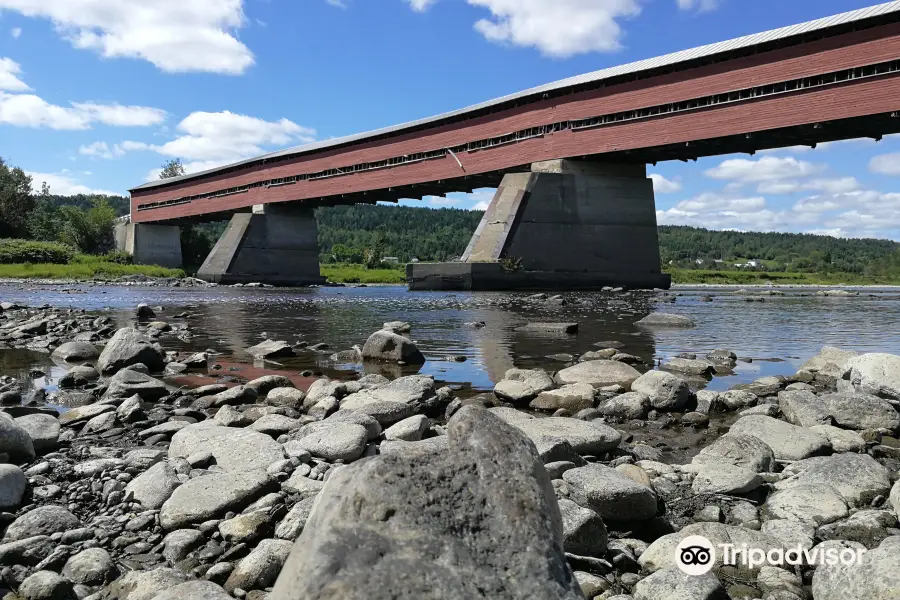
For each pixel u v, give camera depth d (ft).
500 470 7.82
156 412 23.59
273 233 215.72
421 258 544.21
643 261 158.30
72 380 28.89
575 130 146.72
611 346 43.45
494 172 161.79
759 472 16.60
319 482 14.78
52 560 11.35
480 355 39.04
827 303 100.07
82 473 15.79
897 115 105.29
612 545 12.48
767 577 10.89
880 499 14.08
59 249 224.53
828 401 21.88
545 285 146.92
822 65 111.34
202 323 59.26
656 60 136.26
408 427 18.92
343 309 79.46
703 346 44.11
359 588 6.27
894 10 101.55
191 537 12.17
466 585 6.51
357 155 187.62
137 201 265.75
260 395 27.48
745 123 121.60
